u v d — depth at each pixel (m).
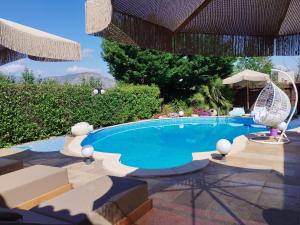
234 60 22.88
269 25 3.86
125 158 9.91
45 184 4.56
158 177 6.10
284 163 7.06
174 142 12.96
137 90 18.47
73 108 13.43
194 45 3.80
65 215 3.16
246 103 22.55
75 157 8.26
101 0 2.41
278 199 4.71
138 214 4.05
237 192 5.07
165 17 3.25
